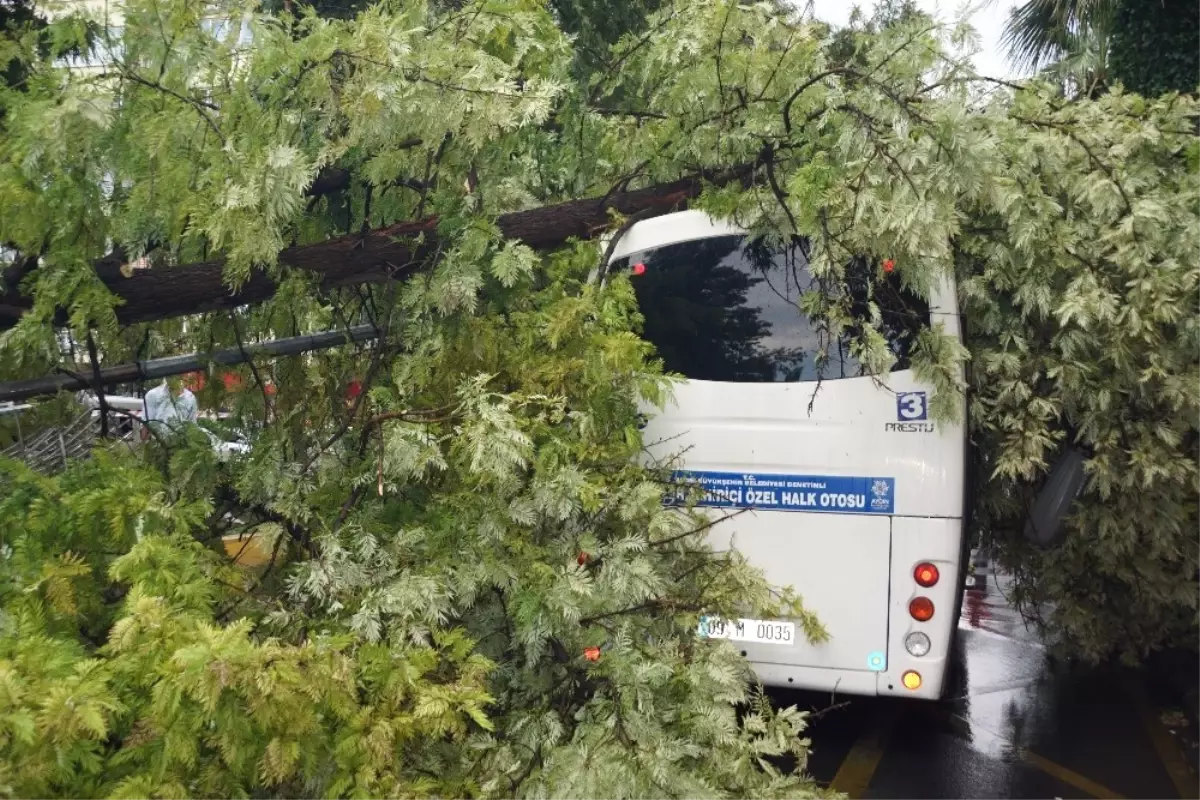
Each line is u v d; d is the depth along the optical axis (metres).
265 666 2.22
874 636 4.25
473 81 3.51
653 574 3.51
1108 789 4.40
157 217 3.35
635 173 4.80
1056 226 4.42
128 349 4.39
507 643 3.40
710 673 3.21
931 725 5.17
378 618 2.85
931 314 4.18
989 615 7.36
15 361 3.44
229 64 3.46
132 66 3.27
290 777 2.52
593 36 8.18
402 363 3.96
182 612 2.56
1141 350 4.60
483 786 2.70
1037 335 4.73
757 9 4.41
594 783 2.61
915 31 3.88
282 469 3.77
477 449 3.12
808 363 4.34
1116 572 5.35
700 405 4.42
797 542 4.32
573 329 3.89
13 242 3.20
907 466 4.21
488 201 4.30
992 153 3.71
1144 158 4.73
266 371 4.50
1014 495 5.36
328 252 3.93
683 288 4.48
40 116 2.92
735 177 4.53
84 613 2.86
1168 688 5.69
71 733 1.96
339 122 3.76
